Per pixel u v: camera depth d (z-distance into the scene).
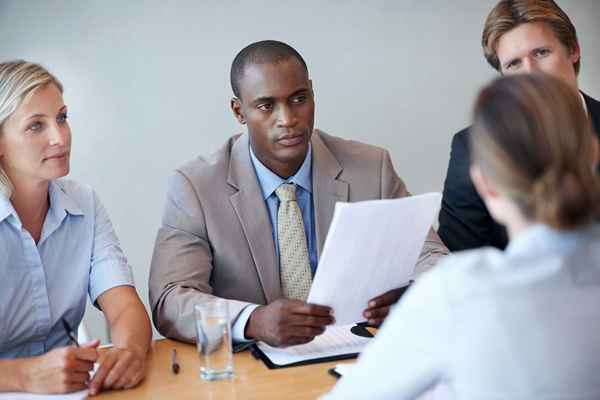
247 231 2.09
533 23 2.11
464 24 3.56
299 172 2.14
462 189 2.39
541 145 0.91
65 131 1.83
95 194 2.11
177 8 3.32
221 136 3.40
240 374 1.60
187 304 1.88
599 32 3.69
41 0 3.24
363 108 3.50
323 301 1.66
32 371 1.56
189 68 3.35
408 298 0.98
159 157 3.36
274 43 2.03
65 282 1.99
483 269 0.94
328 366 1.62
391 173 2.26
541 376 0.90
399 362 0.96
